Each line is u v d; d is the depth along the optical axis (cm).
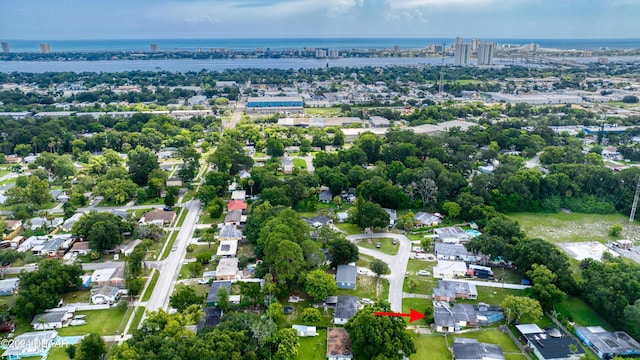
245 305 12406
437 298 13150
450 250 15875
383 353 10188
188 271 14800
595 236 17688
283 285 13188
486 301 13212
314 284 12675
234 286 13812
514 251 14462
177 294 12388
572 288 13150
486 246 14950
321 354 10994
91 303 13012
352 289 13775
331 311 12719
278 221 15050
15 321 12169
